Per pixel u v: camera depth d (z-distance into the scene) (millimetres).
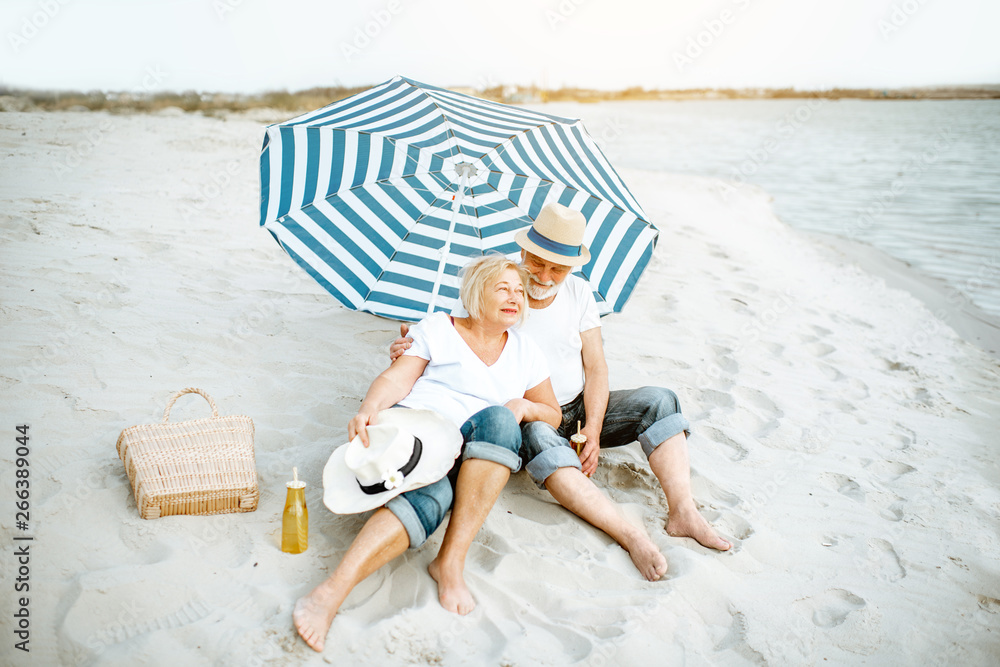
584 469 2922
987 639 2510
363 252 3559
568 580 2543
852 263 8633
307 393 3691
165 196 7234
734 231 9383
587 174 3611
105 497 2664
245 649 2088
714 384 4379
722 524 2980
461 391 2781
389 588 2408
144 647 2064
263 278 5242
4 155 8305
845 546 2936
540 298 3072
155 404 3396
